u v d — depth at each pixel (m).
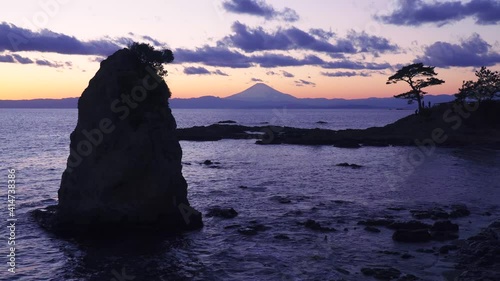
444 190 40.19
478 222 28.03
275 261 21.44
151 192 26.53
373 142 88.62
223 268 20.62
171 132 28.23
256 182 46.25
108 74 27.27
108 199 26.17
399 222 27.16
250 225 27.50
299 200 36.22
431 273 19.31
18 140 104.19
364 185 43.81
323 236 25.53
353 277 19.16
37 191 39.84
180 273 20.06
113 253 22.75
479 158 64.31
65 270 20.50
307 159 68.69
